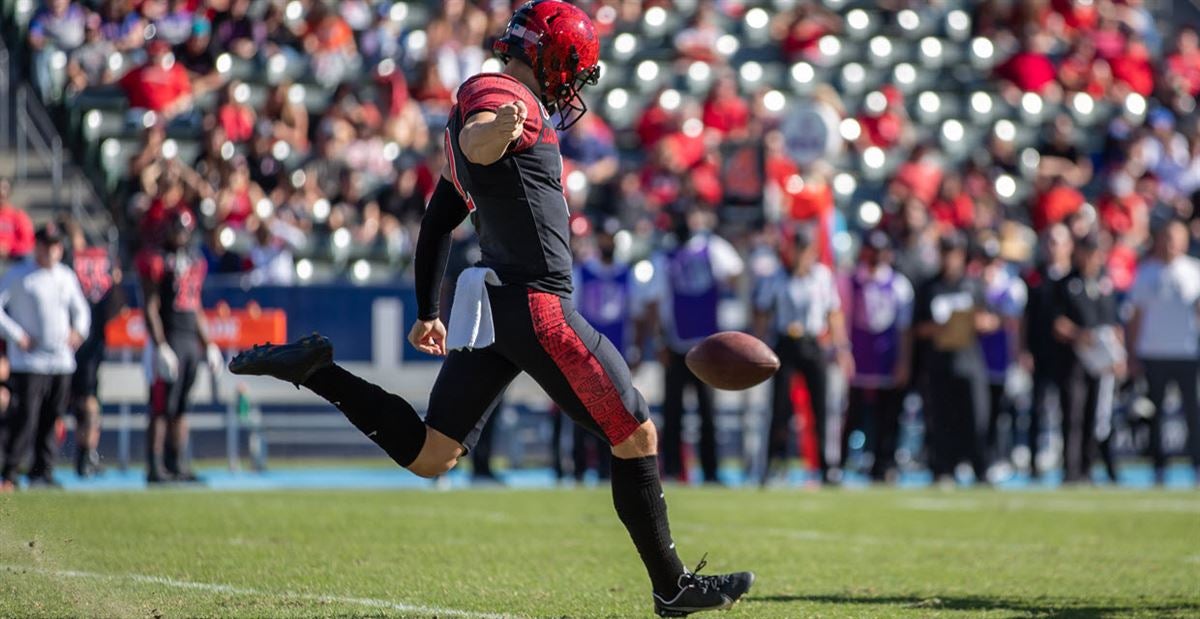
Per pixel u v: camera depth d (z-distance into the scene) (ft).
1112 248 191.42
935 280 156.76
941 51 242.17
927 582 75.92
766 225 166.20
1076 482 161.38
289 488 136.36
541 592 68.44
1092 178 228.43
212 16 207.10
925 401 161.48
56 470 157.28
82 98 188.75
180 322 135.33
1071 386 160.66
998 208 205.16
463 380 52.65
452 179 53.11
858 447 181.16
